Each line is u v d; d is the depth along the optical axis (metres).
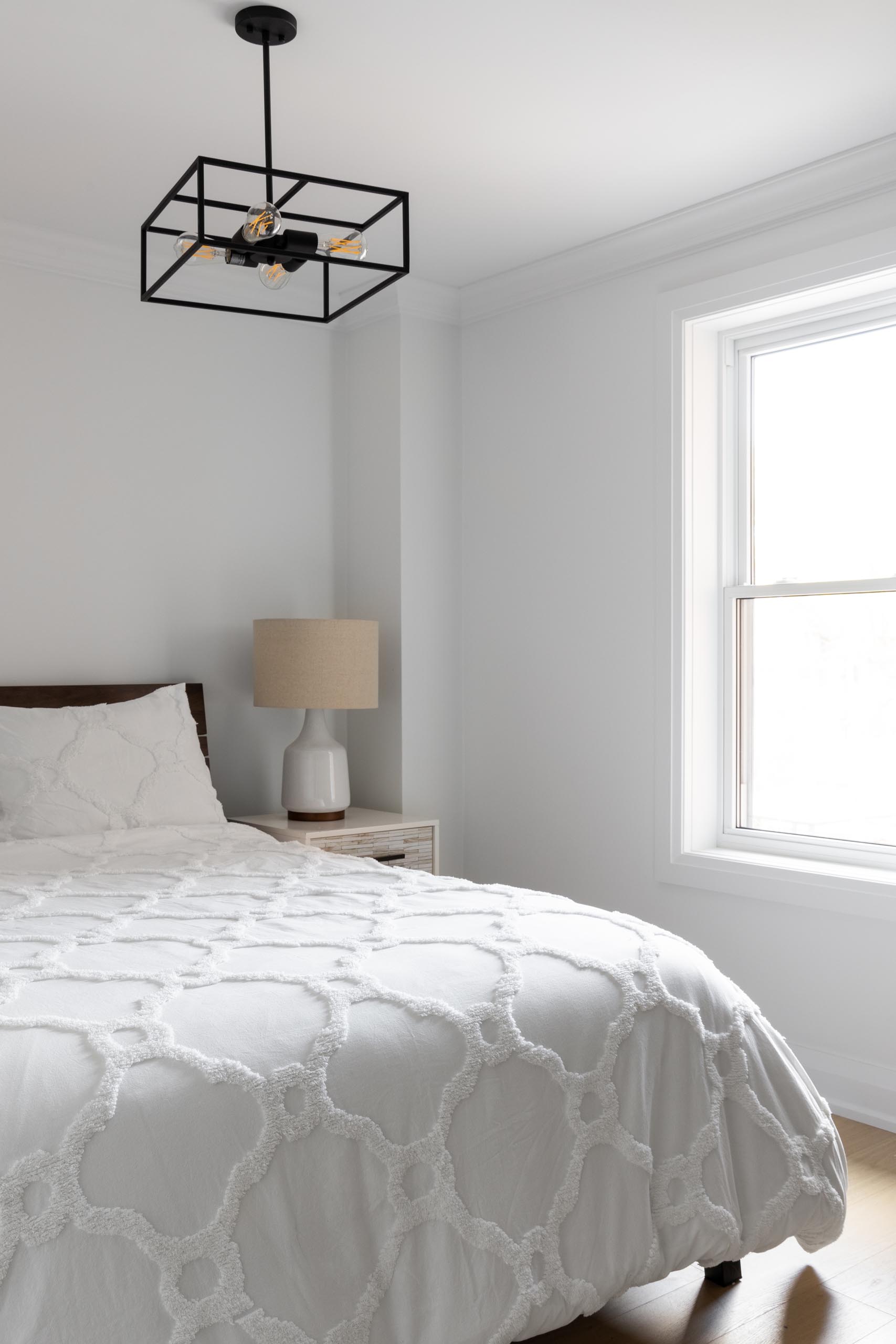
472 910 2.30
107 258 3.76
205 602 4.05
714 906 3.53
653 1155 1.97
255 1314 1.50
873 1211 2.62
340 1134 1.63
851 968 3.19
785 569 3.58
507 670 4.21
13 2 2.34
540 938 2.11
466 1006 1.84
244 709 4.15
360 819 4.00
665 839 3.63
